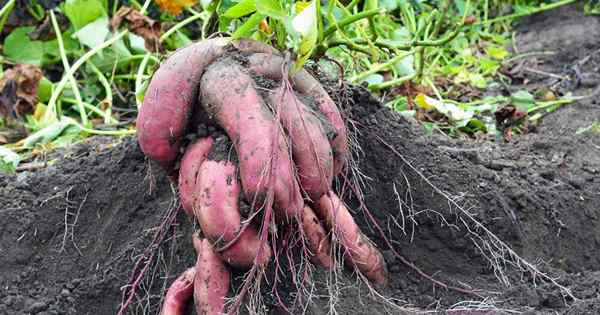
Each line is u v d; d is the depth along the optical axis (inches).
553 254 69.0
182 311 59.4
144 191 65.8
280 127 55.6
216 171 56.2
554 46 119.6
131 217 65.6
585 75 107.6
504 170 72.4
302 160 56.4
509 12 132.3
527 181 72.0
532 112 97.0
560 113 96.3
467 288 64.2
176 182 61.3
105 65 98.7
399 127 69.5
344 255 60.7
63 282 64.9
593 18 127.5
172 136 58.5
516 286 64.2
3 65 98.7
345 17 66.6
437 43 68.6
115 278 63.4
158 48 97.7
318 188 57.0
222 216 55.6
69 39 101.2
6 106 90.5
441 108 87.9
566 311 61.2
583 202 72.0
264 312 57.5
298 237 58.4
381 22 95.0
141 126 58.6
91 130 85.0
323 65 78.0
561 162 78.2
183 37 98.6
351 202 65.6
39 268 65.8
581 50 117.2
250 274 54.7
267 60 58.5
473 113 91.7
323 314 58.4
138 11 98.7
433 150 69.7
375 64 85.4
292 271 57.4
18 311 63.5
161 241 62.3
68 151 81.8
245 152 55.1
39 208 67.4
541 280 65.6
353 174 62.4
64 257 65.8
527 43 123.0
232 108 56.3
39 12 103.8
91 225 66.4
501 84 107.7
